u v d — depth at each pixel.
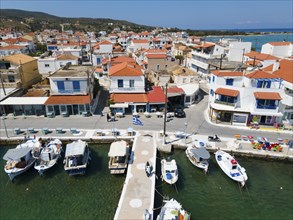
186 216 23.78
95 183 30.38
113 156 31.02
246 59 84.56
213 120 46.69
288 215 25.88
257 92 42.56
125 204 25.45
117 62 74.06
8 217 25.19
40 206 26.67
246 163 35.16
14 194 28.53
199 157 32.34
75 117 47.41
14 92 52.97
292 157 34.88
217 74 45.56
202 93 64.56
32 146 35.38
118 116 47.91
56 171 32.69
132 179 29.58
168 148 36.84
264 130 42.84
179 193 28.73
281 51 92.06
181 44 122.31
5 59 58.44
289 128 43.16
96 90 58.50
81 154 31.58
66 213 25.64
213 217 25.38
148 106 49.34
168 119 47.25
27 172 32.19
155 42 143.38
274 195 28.83
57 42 148.38
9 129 42.22
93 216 25.20
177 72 65.25
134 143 38.03
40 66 75.81
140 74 50.19
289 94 42.44
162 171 31.14
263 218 25.45
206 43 105.56
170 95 51.84
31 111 48.00
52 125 43.81
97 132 40.62
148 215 23.22
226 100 45.03
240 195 28.72
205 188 29.70
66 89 48.47
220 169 33.06
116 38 167.75
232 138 39.91
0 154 36.69
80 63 92.31
